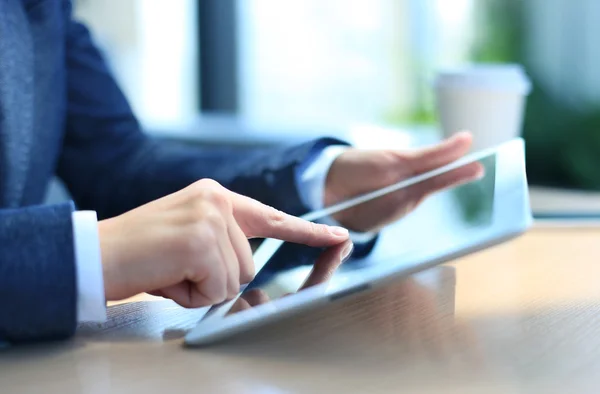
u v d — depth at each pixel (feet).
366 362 1.34
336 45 6.49
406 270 1.50
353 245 1.84
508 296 1.82
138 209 1.67
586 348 1.41
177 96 6.77
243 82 6.87
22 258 1.45
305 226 1.89
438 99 3.64
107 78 3.52
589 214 3.02
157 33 6.57
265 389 1.21
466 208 1.82
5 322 1.44
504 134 3.53
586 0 4.89
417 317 1.62
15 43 2.65
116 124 3.43
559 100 4.83
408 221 1.94
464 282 1.96
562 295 1.83
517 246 2.47
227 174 2.95
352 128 5.78
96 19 6.31
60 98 3.04
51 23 2.97
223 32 6.79
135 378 1.28
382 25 6.23
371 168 2.66
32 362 1.38
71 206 1.55
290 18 6.63
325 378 1.26
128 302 1.81
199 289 1.58
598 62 4.86
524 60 5.14
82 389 1.24
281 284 1.61
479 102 3.47
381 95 6.33
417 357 1.36
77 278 1.47
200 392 1.21
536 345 1.43
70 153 3.39
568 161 4.38
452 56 5.83
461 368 1.30
